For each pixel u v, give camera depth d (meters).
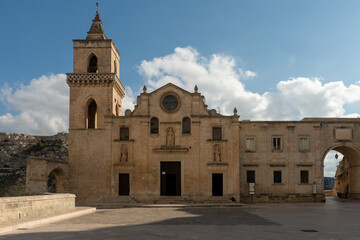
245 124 62.38
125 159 58.88
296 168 61.47
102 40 63.38
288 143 61.94
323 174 61.44
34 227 25.39
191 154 58.59
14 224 24.47
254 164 61.34
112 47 64.56
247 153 61.66
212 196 57.66
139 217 34.16
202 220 30.92
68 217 33.78
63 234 21.44
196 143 58.62
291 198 60.75
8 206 26.50
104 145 59.72
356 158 64.56
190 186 57.88
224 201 56.91
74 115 61.84
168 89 60.19
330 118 64.69
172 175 58.94
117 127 59.72
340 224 27.39
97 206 51.94
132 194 57.97
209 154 58.47
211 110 60.25
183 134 59.03
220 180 58.41
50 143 169.00
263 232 22.73
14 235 21.17
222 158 58.44
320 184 61.09
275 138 62.19
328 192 86.25
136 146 59.03
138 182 58.25
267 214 37.16
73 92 62.47
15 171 144.38
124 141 59.12
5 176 139.62
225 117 59.28
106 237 20.12
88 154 59.81
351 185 68.56
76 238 19.81
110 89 62.28
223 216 34.97
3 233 22.11
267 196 60.72
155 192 58.03
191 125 59.12
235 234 21.70
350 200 64.62
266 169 61.41
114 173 58.72
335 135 62.56
